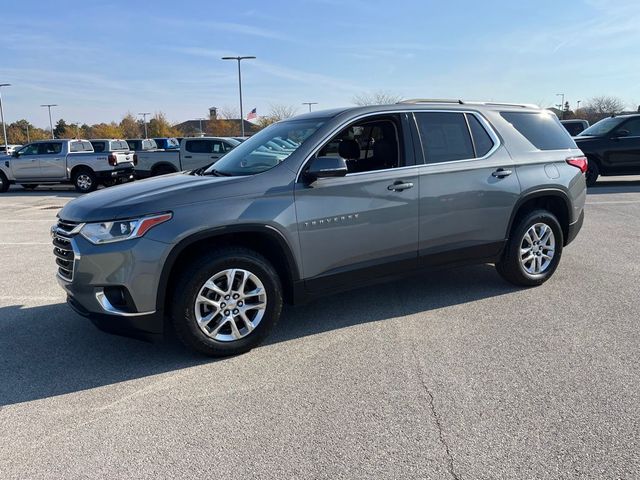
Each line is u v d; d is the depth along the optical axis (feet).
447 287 17.38
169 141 82.23
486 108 16.17
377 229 13.74
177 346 13.26
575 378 10.87
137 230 11.15
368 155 15.31
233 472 8.20
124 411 10.16
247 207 11.98
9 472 8.34
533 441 8.73
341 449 8.69
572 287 16.98
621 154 42.14
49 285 19.04
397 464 8.25
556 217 17.58
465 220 15.16
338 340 13.29
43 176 58.54
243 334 12.50
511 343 12.75
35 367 12.22
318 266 13.14
